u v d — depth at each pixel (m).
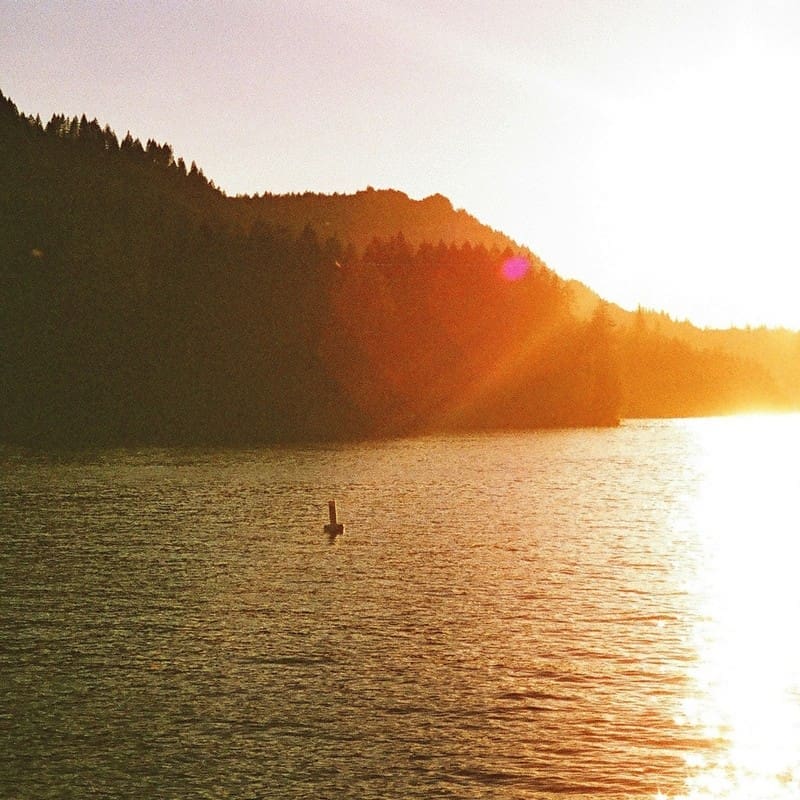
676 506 74.69
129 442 173.50
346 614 37.34
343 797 21.81
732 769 23.09
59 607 38.72
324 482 93.69
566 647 32.62
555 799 21.67
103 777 22.78
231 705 27.19
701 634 34.28
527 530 60.47
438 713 26.56
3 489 85.69
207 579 44.25
